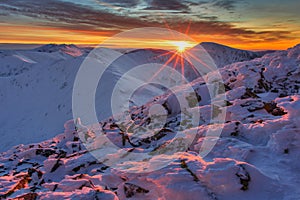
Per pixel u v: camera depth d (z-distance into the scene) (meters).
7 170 10.41
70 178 7.26
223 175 5.36
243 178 5.28
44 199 5.51
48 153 11.61
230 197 5.10
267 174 5.57
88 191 5.51
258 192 5.15
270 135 7.26
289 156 6.27
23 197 6.04
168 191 5.35
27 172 9.27
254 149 6.82
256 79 14.43
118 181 6.59
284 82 13.83
